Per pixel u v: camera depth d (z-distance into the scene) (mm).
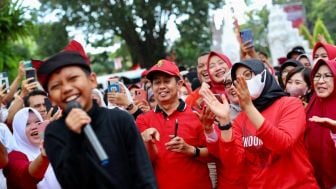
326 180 4383
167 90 4648
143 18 25234
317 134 4426
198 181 4527
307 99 5598
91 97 3018
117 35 26594
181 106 4695
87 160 2850
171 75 4641
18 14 13695
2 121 5340
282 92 4176
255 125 3779
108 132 2973
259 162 4070
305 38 22719
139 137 3051
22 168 4195
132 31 25797
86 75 2979
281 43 18016
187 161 4508
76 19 26047
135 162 2988
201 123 4406
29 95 5688
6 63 13914
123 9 24766
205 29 26672
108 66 35656
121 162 2973
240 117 4242
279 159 3957
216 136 4312
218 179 4582
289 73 5691
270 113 4074
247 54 7574
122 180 2949
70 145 2850
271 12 18109
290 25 18156
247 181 4176
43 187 4309
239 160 4102
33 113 4555
